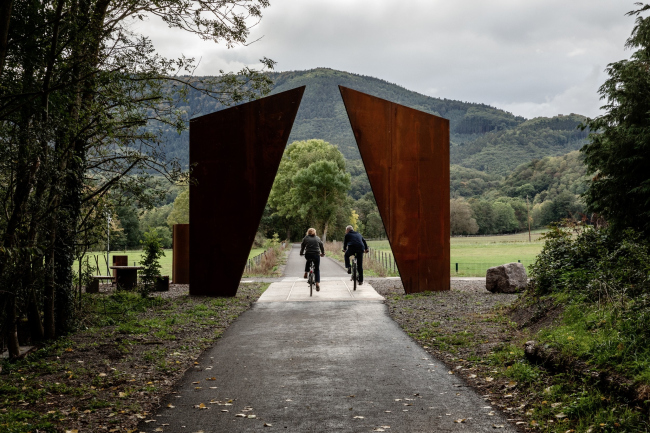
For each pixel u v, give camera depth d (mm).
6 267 6746
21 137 6496
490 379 5695
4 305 6855
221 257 14523
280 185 67188
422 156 14953
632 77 9172
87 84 8805
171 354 7246
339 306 12188
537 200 114938
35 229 7434
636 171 9156
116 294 13438
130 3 8898
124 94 8625
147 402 5137
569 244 10172
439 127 15188
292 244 78562
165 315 10930
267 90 10516
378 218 98062
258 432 4285
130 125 9406
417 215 14836
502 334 8000
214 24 9375
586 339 5633
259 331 9117
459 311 10836
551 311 7859
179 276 18531
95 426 4496
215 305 12531
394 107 14688
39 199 7250
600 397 4480
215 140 14656
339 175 59875
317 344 7930
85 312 10297
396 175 14648
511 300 12273
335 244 52062
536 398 4953
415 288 14695
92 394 5383
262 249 63781
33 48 7305
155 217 69062
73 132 8398
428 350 7402
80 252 9516
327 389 5512
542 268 9586
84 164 9133
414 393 5328
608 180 9656
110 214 9969
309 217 64188
